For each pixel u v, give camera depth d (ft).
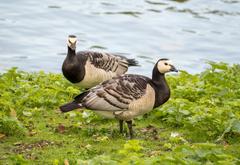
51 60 82.89
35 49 86.28
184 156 35.29
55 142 40.63
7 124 41.52
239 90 50.93
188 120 44.34
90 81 54.80
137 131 44.19
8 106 44.60
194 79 54.85
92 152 38.65
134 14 102.83
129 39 93.25
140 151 38.99
